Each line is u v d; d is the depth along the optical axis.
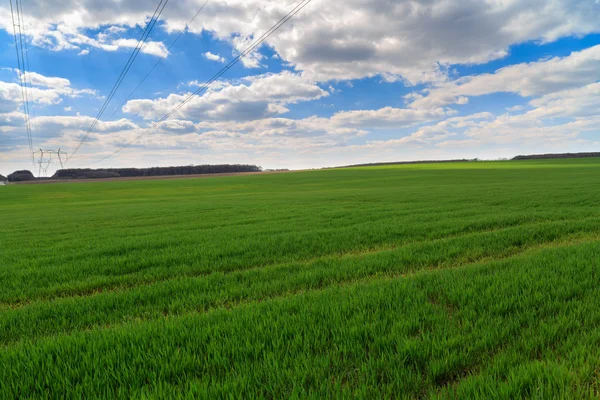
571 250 6.63
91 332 3.56
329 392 2.36
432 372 2.57
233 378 2.56
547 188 30.23
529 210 16.36
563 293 4.04
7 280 6.63
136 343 3.22
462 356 2.76
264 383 2.55
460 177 61.59
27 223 19.72
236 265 7.34
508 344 2.92
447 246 8.11
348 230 11.62
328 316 3.67
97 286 6.25
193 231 13.31
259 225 14.51
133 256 8.52
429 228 11.38
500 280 4.75
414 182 54.81
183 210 24.50
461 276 5.14
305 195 36.41
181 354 2.95
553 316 3.51
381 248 8.86
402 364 2.64
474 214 15.47
